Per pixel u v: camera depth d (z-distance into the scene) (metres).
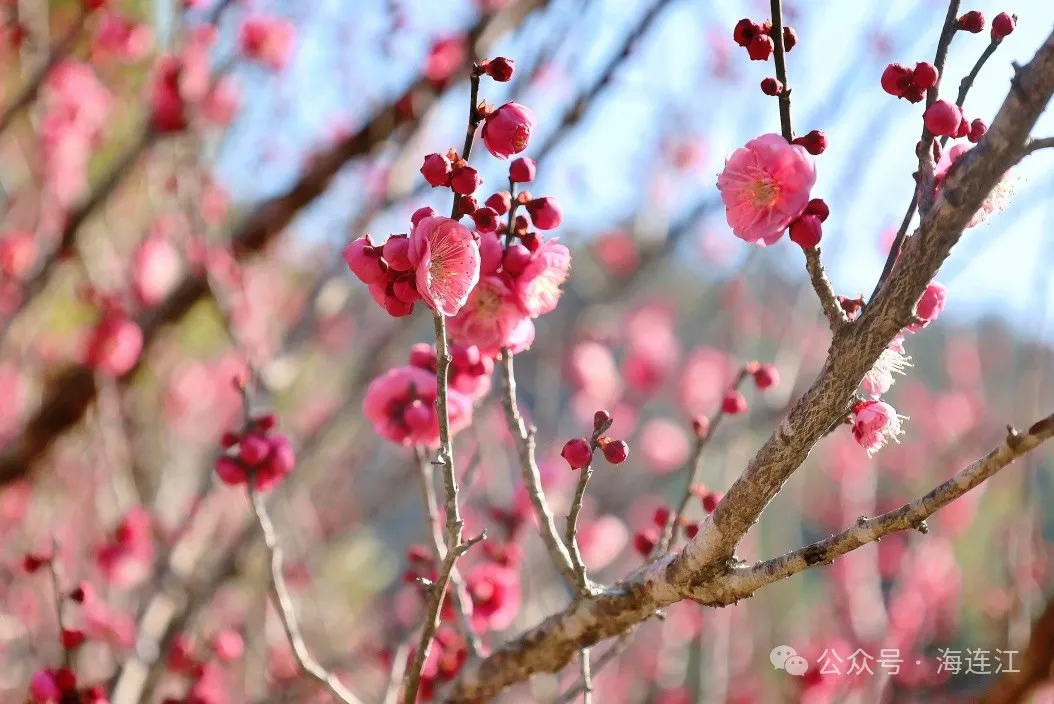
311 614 5.75
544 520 2.13
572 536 2.07
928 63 1.75
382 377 2.38
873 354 1.69
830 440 7.31
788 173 1.69
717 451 5.93
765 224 1.70
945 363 8.32
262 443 2.47
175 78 4.51
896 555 6.53
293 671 5.22
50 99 5.09
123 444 4.99
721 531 1.85
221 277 4.74
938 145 1.75
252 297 5.52
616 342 7.36
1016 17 1.74
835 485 7.28
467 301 2.01
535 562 5.22
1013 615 4.05
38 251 5.02
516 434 2.16
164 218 5.18
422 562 3.04
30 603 4.92
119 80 5.61
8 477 4.90
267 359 4.71
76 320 5.96
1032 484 4.27
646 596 2.03
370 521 6.79
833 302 1.72
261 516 2.39
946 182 1.61
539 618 4.66
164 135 4.62
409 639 3.08
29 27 4.72
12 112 4.52
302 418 5.81
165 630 4.09
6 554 5.41
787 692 5.31
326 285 5.03
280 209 4.95
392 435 2.38
